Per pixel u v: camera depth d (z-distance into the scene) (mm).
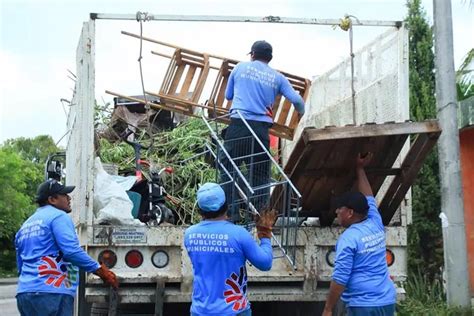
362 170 6023
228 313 4953
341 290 5336
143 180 7016
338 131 5582
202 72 7344
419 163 6066
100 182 6273
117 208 6180
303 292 6273
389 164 6137
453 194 9398
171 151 7781
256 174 6379
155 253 6125
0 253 34906
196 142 7695
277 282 6297
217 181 6219
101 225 6094
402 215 6594
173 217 7133
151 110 8219
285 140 8023
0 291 23422
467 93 12422
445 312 9367
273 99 6605
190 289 6086
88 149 6172
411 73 12609
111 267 6070
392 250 6445
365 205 5469
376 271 5395
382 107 6914
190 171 7484
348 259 5320
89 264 5680
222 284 4984
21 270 5887
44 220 5770
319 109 8500
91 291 6090
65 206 6035
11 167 31828
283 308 6852
